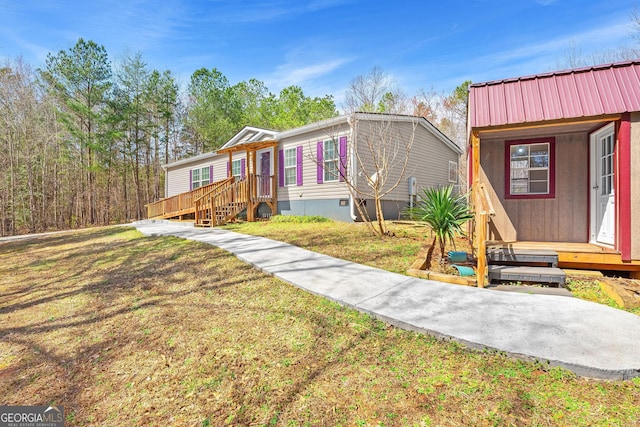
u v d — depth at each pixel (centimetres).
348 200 1061
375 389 224
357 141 1023
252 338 311
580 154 532
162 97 2609
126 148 2525
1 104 2017
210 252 663
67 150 2284
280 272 486
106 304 445
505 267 448
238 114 2928
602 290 407
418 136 1314
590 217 522
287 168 1273
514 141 570
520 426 183
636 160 413
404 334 294
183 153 3033
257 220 1274
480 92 509
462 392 214
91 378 275
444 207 527
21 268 743
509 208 573
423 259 527
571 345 252
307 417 204
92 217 2441
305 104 3047
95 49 2239
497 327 288
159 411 226
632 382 215
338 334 304
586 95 441
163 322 367
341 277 456
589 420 184
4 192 2056
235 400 228
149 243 852
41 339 357
